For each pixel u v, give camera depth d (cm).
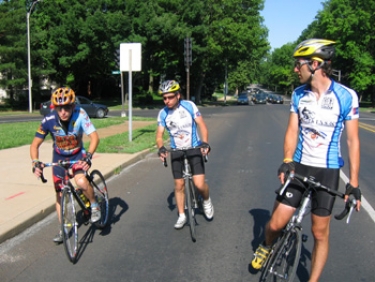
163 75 4684
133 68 1127
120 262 395
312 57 292
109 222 511
